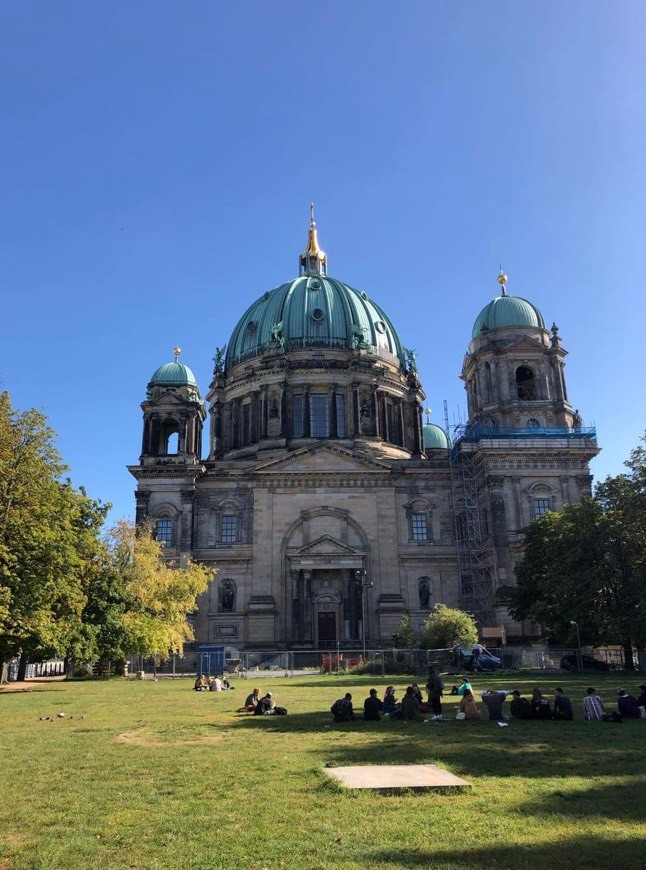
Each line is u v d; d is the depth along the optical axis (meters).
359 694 45.06
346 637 88.31
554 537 69.88
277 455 99.75
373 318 114.25
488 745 23.23
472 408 101.19
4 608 45.66
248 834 13.37
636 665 69.62
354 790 16.48
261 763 20.48
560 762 20.09
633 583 60.84
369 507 94.12
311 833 13.38
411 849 12.39
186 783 17.91
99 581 64.75
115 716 34.16
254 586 90.88
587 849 12.32
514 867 11.51
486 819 14.16
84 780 18.45
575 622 65.12
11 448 50.56
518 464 89.69
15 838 13.41
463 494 93.88
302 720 31.44
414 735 25.88
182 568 85.00
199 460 100.06
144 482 93.00
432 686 32.00
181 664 87.44
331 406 104.00
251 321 114.44
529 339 96.75
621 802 15.41
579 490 89.44
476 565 89.56
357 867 11.56
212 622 90.19
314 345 107.81
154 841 13.09
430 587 92.00
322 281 115.94
